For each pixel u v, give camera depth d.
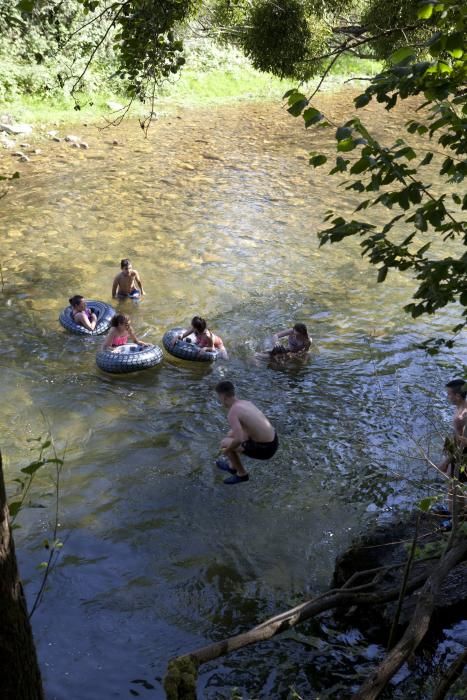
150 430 9.86
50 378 10.99
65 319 12.35
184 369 11.48
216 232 16.75
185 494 8.59
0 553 2.99
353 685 6.08
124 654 6.37
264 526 8.12
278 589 7.20
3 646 3.04
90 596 7.01
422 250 4.89
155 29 7.66
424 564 6.74
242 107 28.47
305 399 10.68
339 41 12.79
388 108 4.62
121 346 11.64
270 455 8.48
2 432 9.59
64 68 25.17
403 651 5.05
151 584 7.21
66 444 9.44
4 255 15.06
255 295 13.87
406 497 8.60
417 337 12.44
